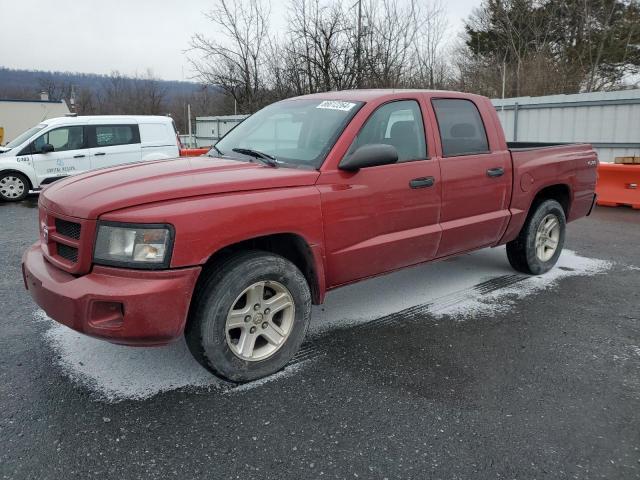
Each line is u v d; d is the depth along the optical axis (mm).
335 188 3537
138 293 2744
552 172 5281
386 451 2652
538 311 4496
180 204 2889
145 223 2773
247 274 3090
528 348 3797
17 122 43094
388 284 5223
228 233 2994
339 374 3408
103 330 2771
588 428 2846
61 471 2504
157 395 3150
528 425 2869
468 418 2928
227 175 3260
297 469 2525
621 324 4234
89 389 3217
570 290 5039
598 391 3223
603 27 28406
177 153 12820
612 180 9898
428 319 4316
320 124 3865
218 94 22719
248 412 2980
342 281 3760
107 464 2555
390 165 3881
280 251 3598
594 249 6695
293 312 3395
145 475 2484
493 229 4785
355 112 3816
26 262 3338
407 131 4105
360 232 3723
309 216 3383
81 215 2857
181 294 2848
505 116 14461
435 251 4340
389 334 4023
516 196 4930
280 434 2785
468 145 4551
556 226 5559
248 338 3240
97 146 11984
